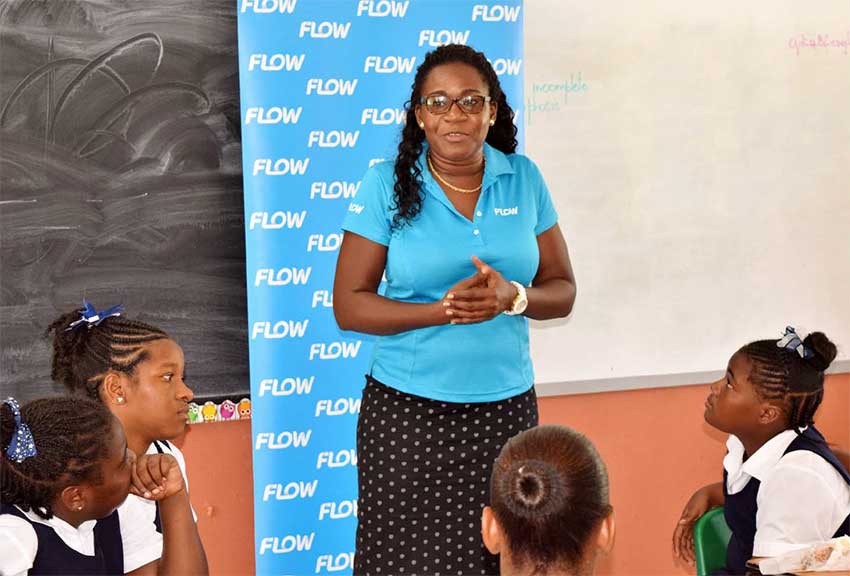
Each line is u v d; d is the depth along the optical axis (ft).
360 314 7.93
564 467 4.77
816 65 12.64
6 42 9.98
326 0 10.41
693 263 12.37
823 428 13.08
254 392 10.50
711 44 12.22
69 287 10.34
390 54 10.64
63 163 10.23
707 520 8.46
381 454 8.11
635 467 12.44
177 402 7.11
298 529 10.72
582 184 11.89
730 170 12.42
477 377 8.02
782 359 8.09
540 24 11.55
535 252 8.25
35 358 10.27
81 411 5.93
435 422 8.02
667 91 12.10
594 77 11.82
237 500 11.14
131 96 10.38
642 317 12.23
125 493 6.07
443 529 8.14
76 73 10.19
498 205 8.13
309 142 10.48
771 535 7.71
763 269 12.65
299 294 10.57
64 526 6.07
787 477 7.77
